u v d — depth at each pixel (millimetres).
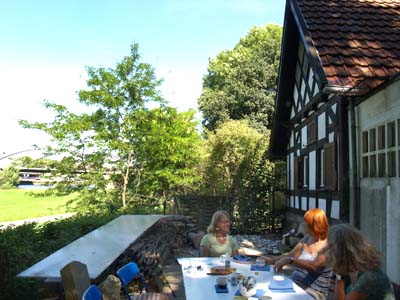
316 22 9406
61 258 4539
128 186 15898
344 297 3328
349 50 8398
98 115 14484
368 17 9812
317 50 8328
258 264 4691
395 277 6383
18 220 17781
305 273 4672
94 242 5668
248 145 18953
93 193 14680
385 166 6793
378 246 6980
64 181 14578
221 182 18297
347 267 3143
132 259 6910
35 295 4812
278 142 14445
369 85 7359
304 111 11242
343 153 8133
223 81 33969
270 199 15336
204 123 30781
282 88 12828
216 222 5746
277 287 3861
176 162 15781
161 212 15438
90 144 14305
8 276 4789
